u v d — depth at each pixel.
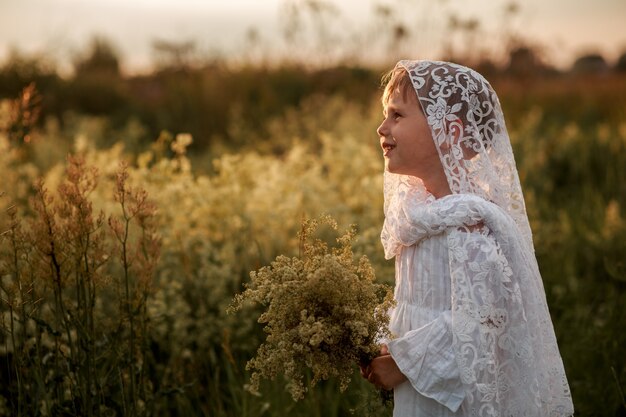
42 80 11.41
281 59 12.60
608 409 3.29
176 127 10.45
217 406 3.35
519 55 12.83
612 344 3.62
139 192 2.70
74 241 2.51
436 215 2.12
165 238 3.98
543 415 2.18
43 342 3.07
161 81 12.73
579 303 4.33
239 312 3.76
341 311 2.06
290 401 3.25
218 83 11.55
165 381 3.22
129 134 8.49
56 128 8.86
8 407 2.87
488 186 2.19
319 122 9.29
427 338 2.10
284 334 2.04
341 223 4.31
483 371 2.02
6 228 2.70
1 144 4.30
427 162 2.24
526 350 2.09
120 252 2.64
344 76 11.94
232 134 9.57
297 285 2.05
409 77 2.24
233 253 4.08
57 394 2.68
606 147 8.19
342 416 3.28
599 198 6.58
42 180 2.57
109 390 2.80
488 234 2.10
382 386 2.17
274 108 10.96
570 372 3.53
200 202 4.33
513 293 2.08
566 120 11.85
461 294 2.05
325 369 2.07
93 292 2.54
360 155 5.19
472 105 2.19
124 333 3.23
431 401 2.16
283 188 4.71
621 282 4.65
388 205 2.39
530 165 7.41
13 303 2.50
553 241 5.36
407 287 2.26
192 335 3.60
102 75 12.35
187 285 3.88
